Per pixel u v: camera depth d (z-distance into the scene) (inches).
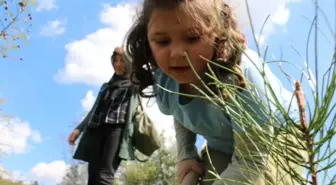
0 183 230.1
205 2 57.7
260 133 36.6
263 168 58.2
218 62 59.8
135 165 382.6
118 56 161.9
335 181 33.5
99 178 157.8
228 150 83.3
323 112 32.8
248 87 38.4
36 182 281.6
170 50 59.2
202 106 75.3
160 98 86.0
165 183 367.2
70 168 373.1
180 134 90.6
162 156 374.9
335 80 31.9
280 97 57.9
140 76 83.5
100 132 161.8
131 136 163.0
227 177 62.6
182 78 61.2
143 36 77.7
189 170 85.9
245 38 62.1
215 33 58.5
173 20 57.5
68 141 178.9
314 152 33.6
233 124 62.6
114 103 162.2
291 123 34.4
